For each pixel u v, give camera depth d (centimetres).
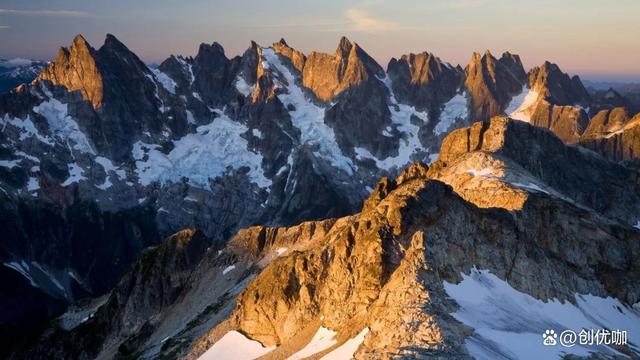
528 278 18525
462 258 17712
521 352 14375
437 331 14038
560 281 19450
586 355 15238
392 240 17700
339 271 18750
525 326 16038
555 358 14625
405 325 14388
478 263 18075
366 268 17438
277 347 19575
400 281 16188
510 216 19525
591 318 18800
